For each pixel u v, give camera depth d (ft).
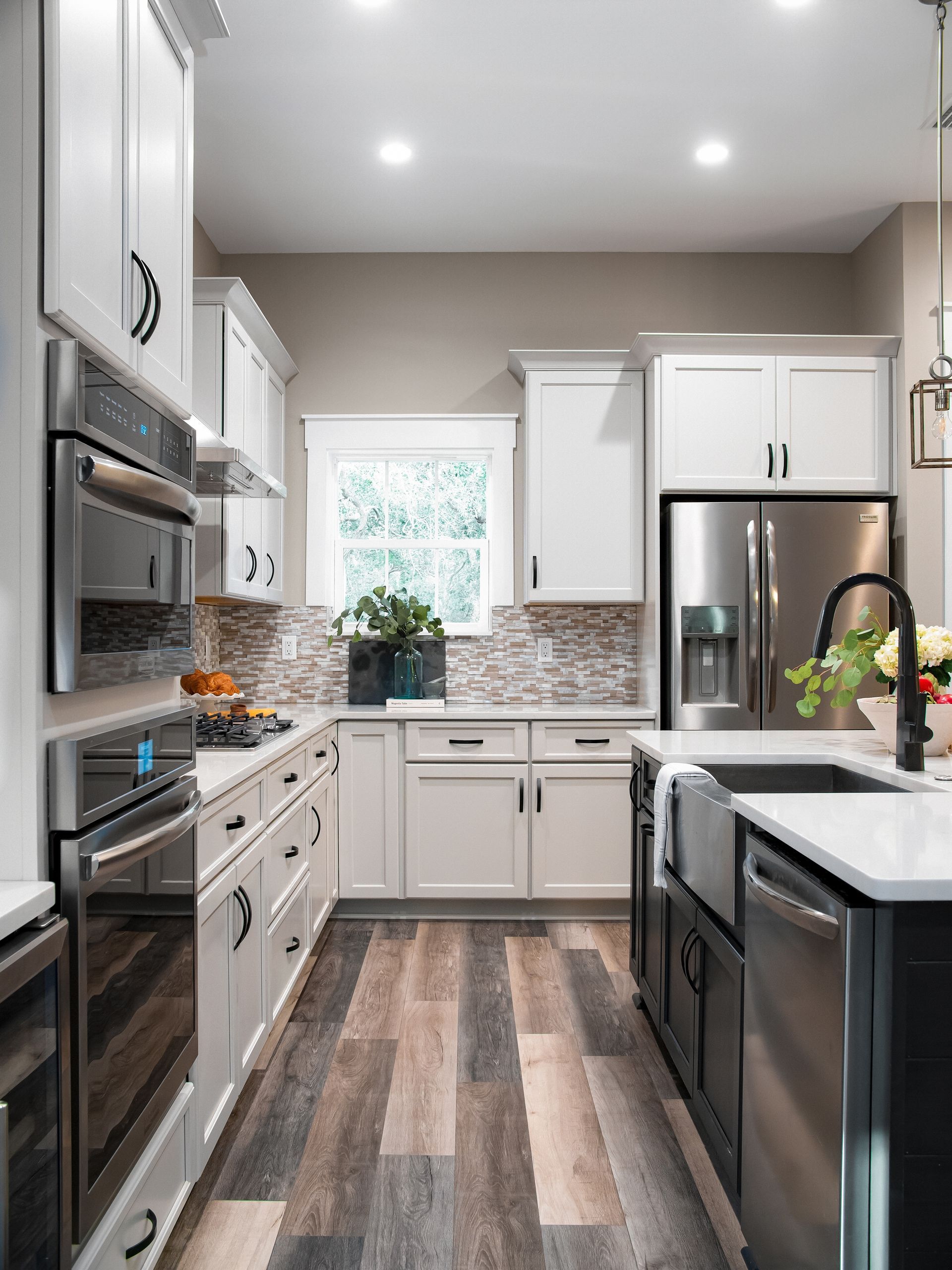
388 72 8.15
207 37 5.35
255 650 12.28
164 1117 4.73
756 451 10.82
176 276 5.06
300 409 12.30
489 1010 8.26
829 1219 3.47
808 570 10.46
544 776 10.90
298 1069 7.12
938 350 10.77
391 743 10.98
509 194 10.61
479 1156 5.94
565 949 10.00
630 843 10.82
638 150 9.60
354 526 12.64
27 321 3.42
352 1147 6.04
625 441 11.38
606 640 12.32
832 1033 3.47
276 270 12.30
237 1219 5.29
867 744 7.40
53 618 3.48
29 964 3.08
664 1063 7.23
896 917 3.25
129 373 4.28
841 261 12.43
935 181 10.34
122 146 4.19
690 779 6.17
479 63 8.04
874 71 8.23
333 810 10.70
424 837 10.97
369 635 12.34
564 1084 6.89
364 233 11.68
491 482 12.34
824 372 10.91
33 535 3.43
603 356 11.27
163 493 4.34
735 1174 5.03
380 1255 4.98
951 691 6.59
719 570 10.44
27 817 3.43
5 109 3.43
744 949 4.94
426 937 10.39
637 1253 5.00
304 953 8.76
